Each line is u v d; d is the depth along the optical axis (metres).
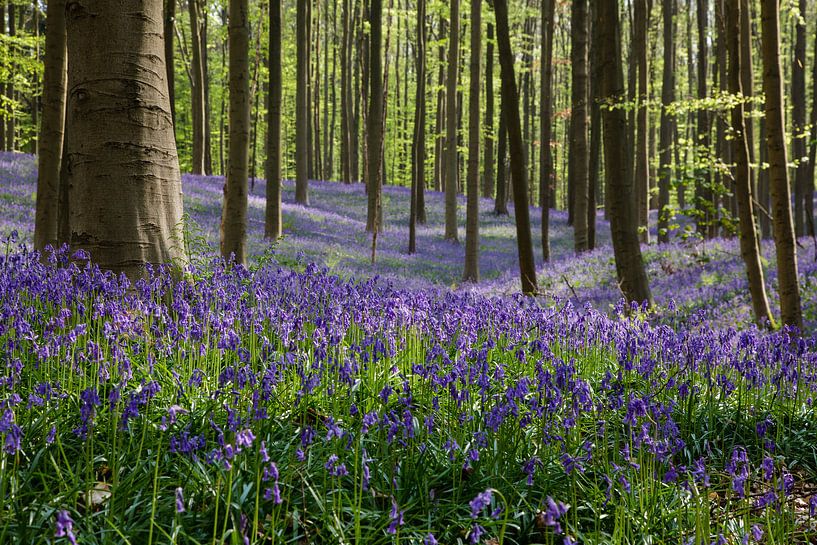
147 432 4.39
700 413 6.37
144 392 4.09
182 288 6.61
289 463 4.12
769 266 17.19
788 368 6.81
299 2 30.09
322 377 5.31
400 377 6.17
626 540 3.93
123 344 5.55
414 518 4.00
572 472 4.37
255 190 35.16
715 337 7.50
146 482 3.81
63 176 8.09
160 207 6.99
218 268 8.01
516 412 4.86
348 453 4.41
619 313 9.80
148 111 6.88
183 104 51.59
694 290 15.30
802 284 14.31
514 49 38.06
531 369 6.88
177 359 5.59
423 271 23.59
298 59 30.67
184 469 4.04
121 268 6.69
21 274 6.49
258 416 3.94
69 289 6.04
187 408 4.84
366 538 3.56
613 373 7.16
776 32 10.13
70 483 3.81
